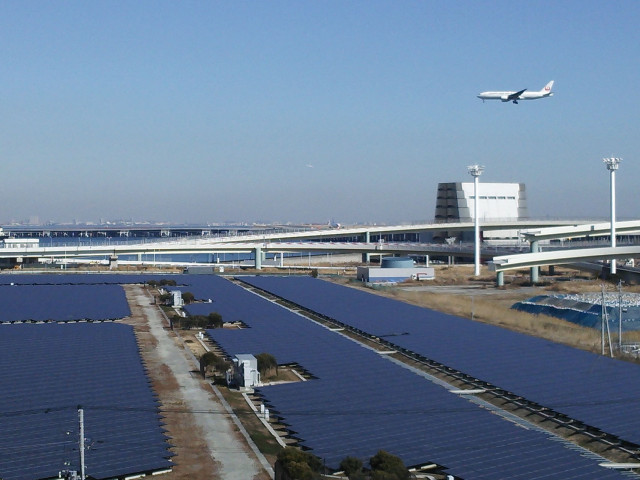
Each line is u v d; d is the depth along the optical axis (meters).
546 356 95.31
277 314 134.25
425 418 67.62
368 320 127.81
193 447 61.34
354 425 65.50
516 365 90.06
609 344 104.69
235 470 56.38
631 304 134.12
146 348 103.50
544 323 128.88
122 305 143.75
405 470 52.91
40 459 54.97
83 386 77.56
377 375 84.75
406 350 101.38
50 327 116.75
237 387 82.44
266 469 56.66
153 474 54.69
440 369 90.81
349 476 52.91
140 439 60.62
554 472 53.59
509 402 76.06
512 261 197.12
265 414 70.44
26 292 162.00
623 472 55.31
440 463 55.69
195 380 85.12
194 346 106.06
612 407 71.44
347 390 77.94
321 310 140.62
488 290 192.88
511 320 133.12
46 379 80.31
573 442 64.12
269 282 195.25
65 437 60.06
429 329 117.88
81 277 197.88
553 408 71.56
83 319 127.75
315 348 100.75
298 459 53.41
